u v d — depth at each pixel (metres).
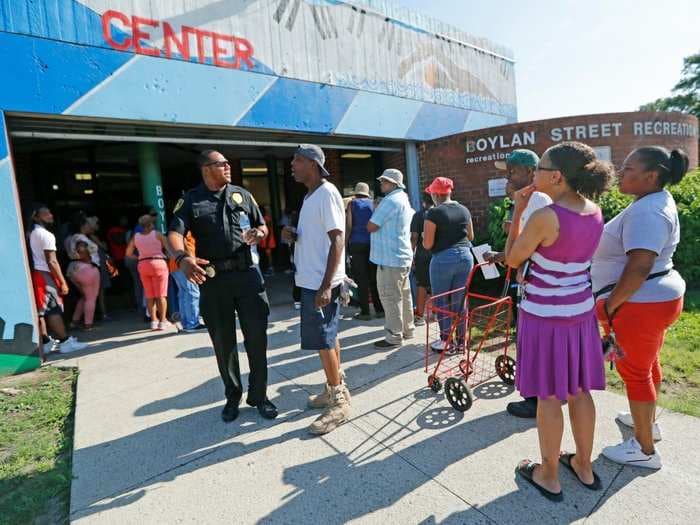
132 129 5.95
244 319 3.29
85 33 5.08
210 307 3.23
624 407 3.16
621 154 8.54
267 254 11.58
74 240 6.50
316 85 7.32
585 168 2.07
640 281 2.19
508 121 11.66
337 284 3.17
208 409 3.59
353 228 5.84
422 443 2.89
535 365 2.25
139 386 4.14
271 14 6.73
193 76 5.93
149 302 6.19
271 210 12.35
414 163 9.36
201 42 5.99
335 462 2.76
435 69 9.48
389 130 8.55
